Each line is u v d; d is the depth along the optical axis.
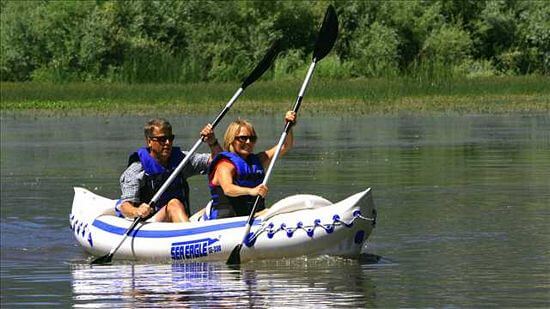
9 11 125.75
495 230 26.97
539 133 56.81
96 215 25.98
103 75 119.25
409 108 79.56
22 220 30.72
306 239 23.09
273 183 37.66
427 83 96.75
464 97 87.62
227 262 23.27
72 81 118.19
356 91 91.88
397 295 19.59
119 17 122.56
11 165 45.50
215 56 121.06
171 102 87.50
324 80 110.81
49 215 31.62
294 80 112.94
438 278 21.12
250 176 24.88
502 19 125.31
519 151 47.59
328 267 22.53
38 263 24.38
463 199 32.81
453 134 57.44
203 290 20.42
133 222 24.94
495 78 104.00
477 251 24.09
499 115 71.94
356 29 125.69
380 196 33.81
